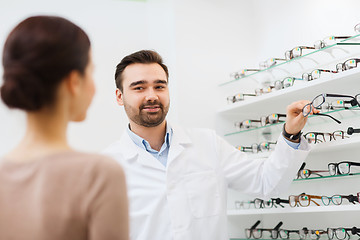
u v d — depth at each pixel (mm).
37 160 874
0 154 2908
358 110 2199
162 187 2217
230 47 3166
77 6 3330
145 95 2230
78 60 921
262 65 2795
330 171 2295
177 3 3068
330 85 2381
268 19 3135
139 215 2193
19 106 878
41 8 3256
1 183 881
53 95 896
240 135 3012
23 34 886
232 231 2959
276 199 2637
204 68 3066
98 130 3230
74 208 850
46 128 901
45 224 836
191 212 2203
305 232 2533
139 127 2303
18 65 874
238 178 2363
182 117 2949
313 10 2762
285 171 2164
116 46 3365
